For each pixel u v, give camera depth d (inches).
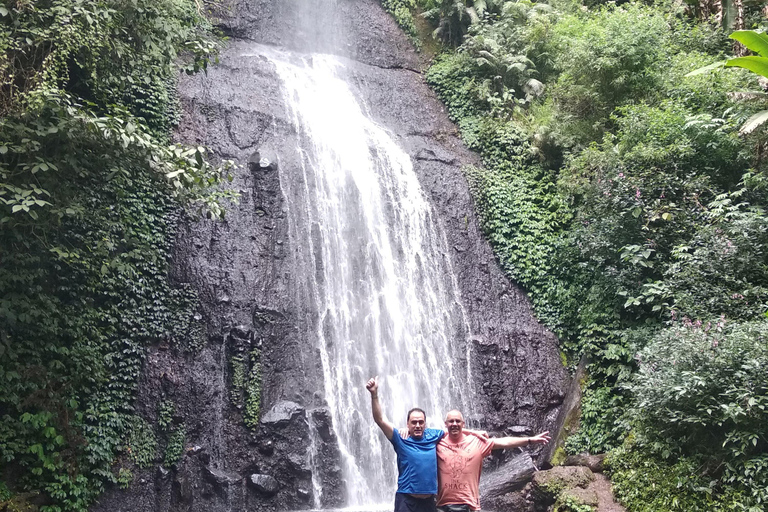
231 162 426.3
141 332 452.8
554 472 450.6
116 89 480.4
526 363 572.4
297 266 550.3
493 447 232.7
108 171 437.7
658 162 524.7
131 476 417.7
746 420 364.8
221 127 599.2
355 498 479.5
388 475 510.0
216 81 638.5
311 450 470.0
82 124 375.9
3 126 364.8
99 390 423.5
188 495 425.1
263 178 573.6
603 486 436.1
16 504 353.1
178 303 481.1
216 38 642.8
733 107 520.1
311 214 579.8
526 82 744.3
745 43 480.4
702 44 659.4
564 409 539.2
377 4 837.2
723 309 437.4
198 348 475.8
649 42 625.6
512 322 595.2
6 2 388.2
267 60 697.0
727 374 378.3
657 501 393.7
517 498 455.5
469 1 838.5
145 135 390.9
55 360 400.2
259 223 554.6
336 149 633.6
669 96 585.9
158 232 492.7
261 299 517.3
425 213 636.1
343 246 583.5
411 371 563.5
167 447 436.1
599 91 641.0
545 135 672.4
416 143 694.5
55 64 387.9
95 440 406.6
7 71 391.2
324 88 706.2
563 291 603.8
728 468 366.6
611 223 520.1
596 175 561.0
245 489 441.1
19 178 385.1
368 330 558.3
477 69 762.8
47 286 416.2
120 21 428.1
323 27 794.2
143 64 464.1
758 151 502.9
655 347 426.3
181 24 469.1
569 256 596.1
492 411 546.6
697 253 459.5
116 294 449.1
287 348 507.8
